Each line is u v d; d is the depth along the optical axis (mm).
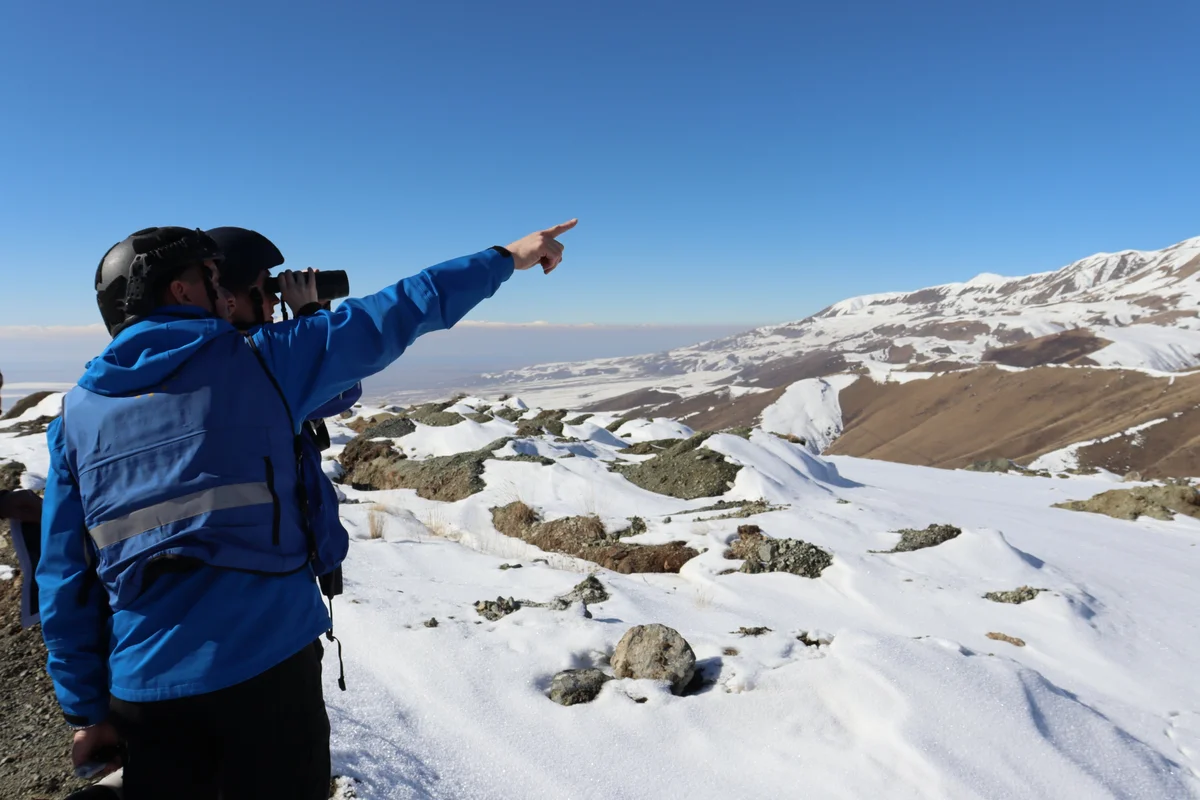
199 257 1563
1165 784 3646
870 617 6492
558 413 19984
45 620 1479
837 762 3570
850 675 4109
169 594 1423
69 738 3746
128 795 1517
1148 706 5141
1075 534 10898
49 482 1515
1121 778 3602
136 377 1427
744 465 11945
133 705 1485
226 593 1451
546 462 11984
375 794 3076
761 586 7199
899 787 3385
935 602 6824
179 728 1483
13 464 10109
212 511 1417
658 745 3762
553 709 4078
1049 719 3881
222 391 1458
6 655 4812
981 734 3660
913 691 3914
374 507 10227
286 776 1570
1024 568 7785
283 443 1542
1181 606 7348
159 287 1548
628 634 4633
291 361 1545
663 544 8398
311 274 1876
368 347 1606
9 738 3797
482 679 4355
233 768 1508
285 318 1850
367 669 4469
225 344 1496
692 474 11805
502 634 4988
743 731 3861
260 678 1496
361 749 3471
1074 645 6086
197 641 1424
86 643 1513
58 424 1498
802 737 3770
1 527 6871
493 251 1812
